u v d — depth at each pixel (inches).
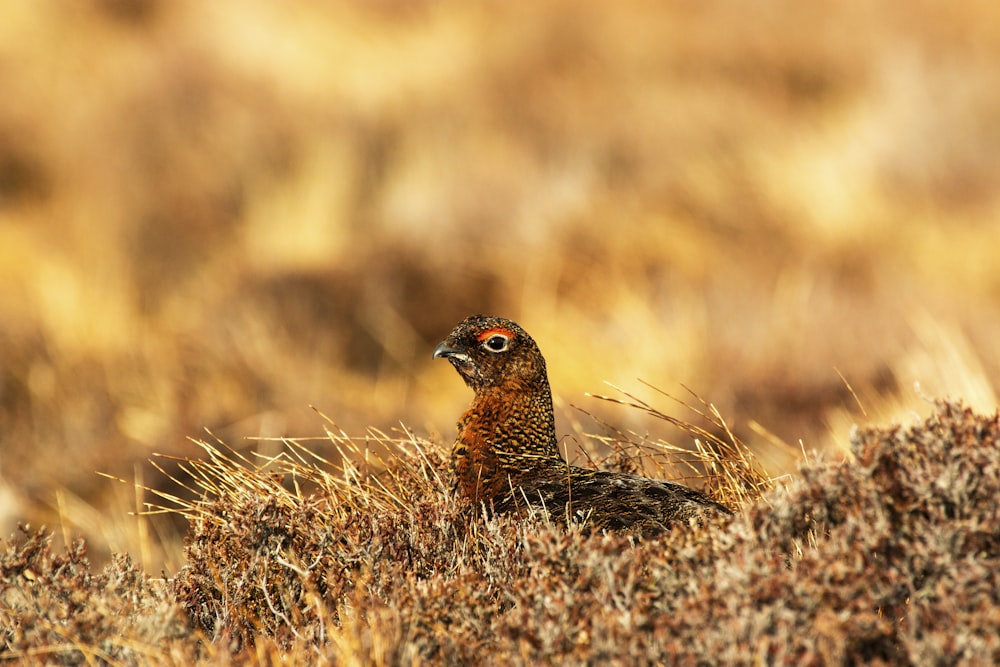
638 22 892.0
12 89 861.8
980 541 180.1
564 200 664.4
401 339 602.9
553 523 223.8
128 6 986.7
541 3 936.3
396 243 648.4
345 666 181.0
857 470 193.3
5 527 402.3
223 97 821.9
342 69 866.1
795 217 633.6
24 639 201.9
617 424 414.3
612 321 541.3
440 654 185.6
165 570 271.1
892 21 884.6
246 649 199.3
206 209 737.0
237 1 948.6
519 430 253.1
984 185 649.6
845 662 169.5
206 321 589.6
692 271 589.6
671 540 194.1
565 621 180.2
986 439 193.3
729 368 449.4
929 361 394.9
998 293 540.4
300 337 591.5
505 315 599.2
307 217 701.9
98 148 801.6
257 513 229.5
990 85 719.1
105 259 689.6
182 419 479.5
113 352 557.0
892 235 607.2
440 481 261.0
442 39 892.0
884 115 717.3
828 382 430.3
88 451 454.0
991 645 161.9
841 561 177.3
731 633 169.2
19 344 553.3
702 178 670.5
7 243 715.4
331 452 437.4
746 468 266.1
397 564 214.4
